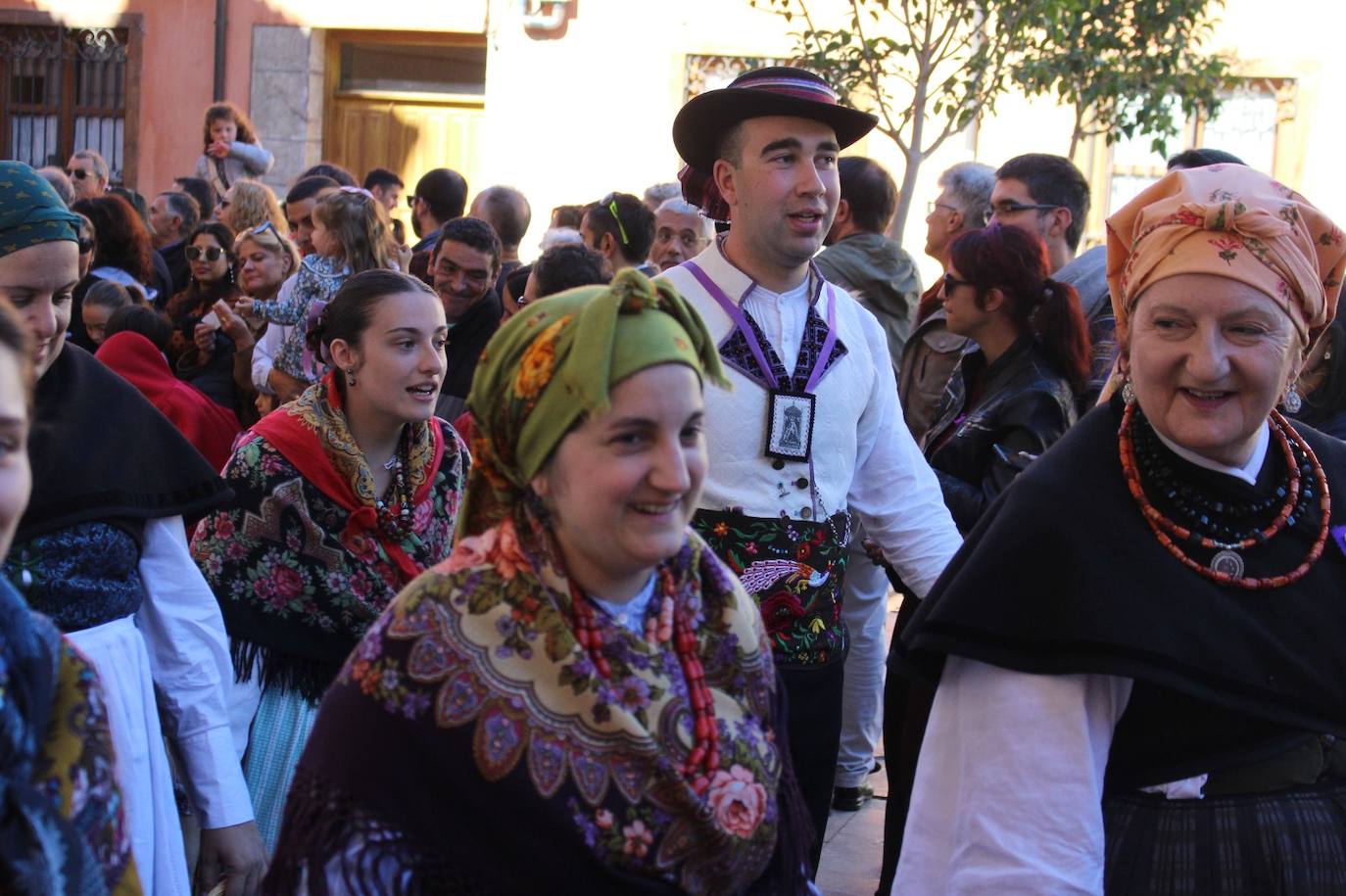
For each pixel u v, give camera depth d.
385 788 1.72
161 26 13.27
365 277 3.13
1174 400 2.17
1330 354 3.45
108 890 1.57
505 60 12.21
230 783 2.77
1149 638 2.11
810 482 3.10
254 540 3.06
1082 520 2.19
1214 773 2.18
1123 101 9.59
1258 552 2.21
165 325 5.12
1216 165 2.25
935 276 11.28
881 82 10.19
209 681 2.75
